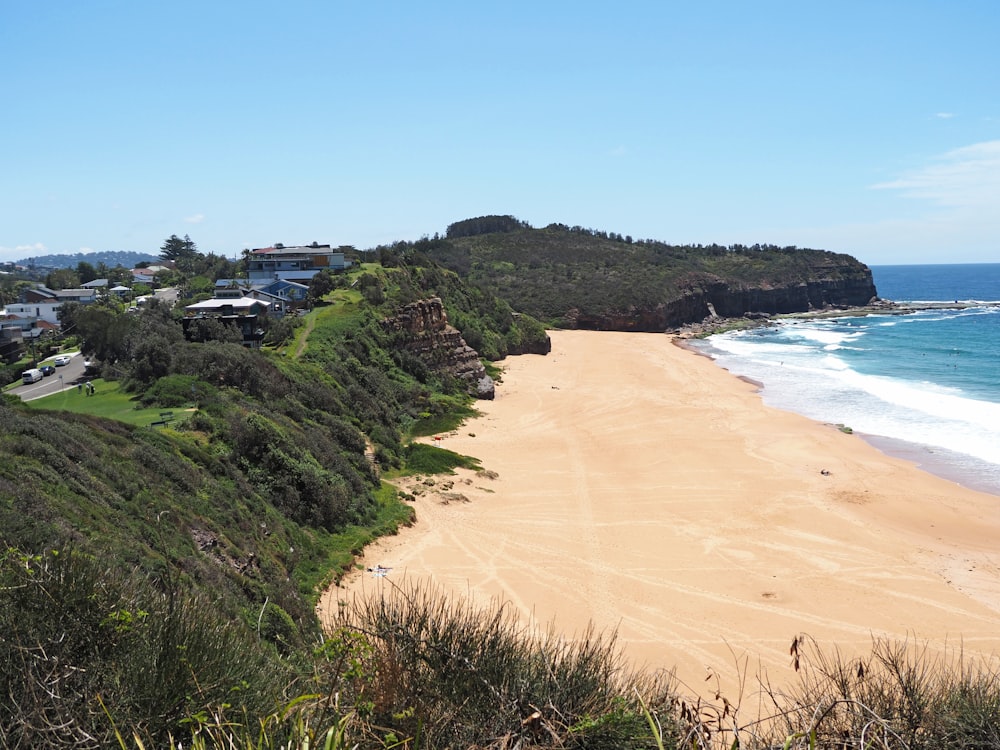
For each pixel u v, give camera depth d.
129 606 7.03
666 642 21.00
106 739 5.43
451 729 6.00
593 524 31.09
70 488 17.22
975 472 40.00
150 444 24.70
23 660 5.84
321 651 7.01
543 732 5.97
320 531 27.12
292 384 42.22
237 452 28.06
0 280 156.88
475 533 29.75
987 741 6.05
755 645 20.84
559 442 46.62
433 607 7.87
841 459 42.31
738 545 28.84
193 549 18.45
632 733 5.79
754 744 5.95
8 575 6.89
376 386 51.88
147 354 40.66
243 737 5.58
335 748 4.96
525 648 7.10
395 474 37.66
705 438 47.41
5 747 5.33
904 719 6.35
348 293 68.25
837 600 23.97
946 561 27.59
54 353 70.12
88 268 132.62
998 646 20.80
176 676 6.08
